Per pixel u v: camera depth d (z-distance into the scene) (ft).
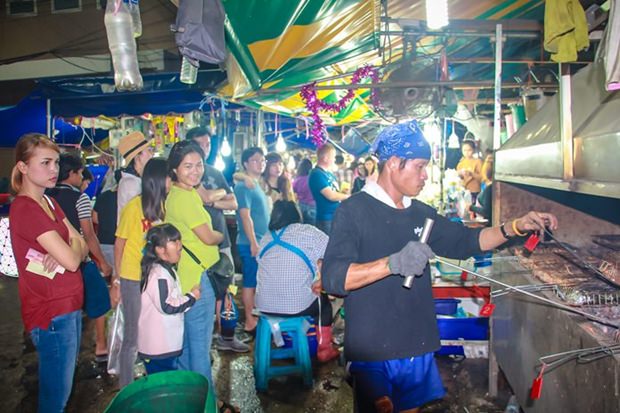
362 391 6.90
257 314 12.57
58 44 40.88
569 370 6.59
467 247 7.50
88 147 36.55
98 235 14.06
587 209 11.18
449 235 7.41
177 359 10.18
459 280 13.24
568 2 8.72
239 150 30.96
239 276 24.14
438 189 21.26
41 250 8.25
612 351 5.51
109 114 23.99
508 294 9.79
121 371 10.82
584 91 8.01
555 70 15.83
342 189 31.60
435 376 7.40
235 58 11.85
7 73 41.45
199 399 8.09
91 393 12.32
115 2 7.58
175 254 9.51
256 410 11.42
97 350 14.14
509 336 9.68
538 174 8.20
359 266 6.16
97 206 14.17
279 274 12.07
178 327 9.73
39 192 8.45
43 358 8.40
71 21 40.73
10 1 40.98
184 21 7.81
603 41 7.06
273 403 11.76
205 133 14.75
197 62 8.87
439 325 13.62
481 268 13.30
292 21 10.43
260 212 15.98
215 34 8.12
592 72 7.98
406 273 5.81
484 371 12.94
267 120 36.99
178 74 22.15
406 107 15.99
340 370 13.51
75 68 41.04
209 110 26.71
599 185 5.88
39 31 40.98
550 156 7.62
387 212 7.00
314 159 45.57
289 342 13.66
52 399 8.45
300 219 12.64
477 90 22.38
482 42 17.65
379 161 7.19
